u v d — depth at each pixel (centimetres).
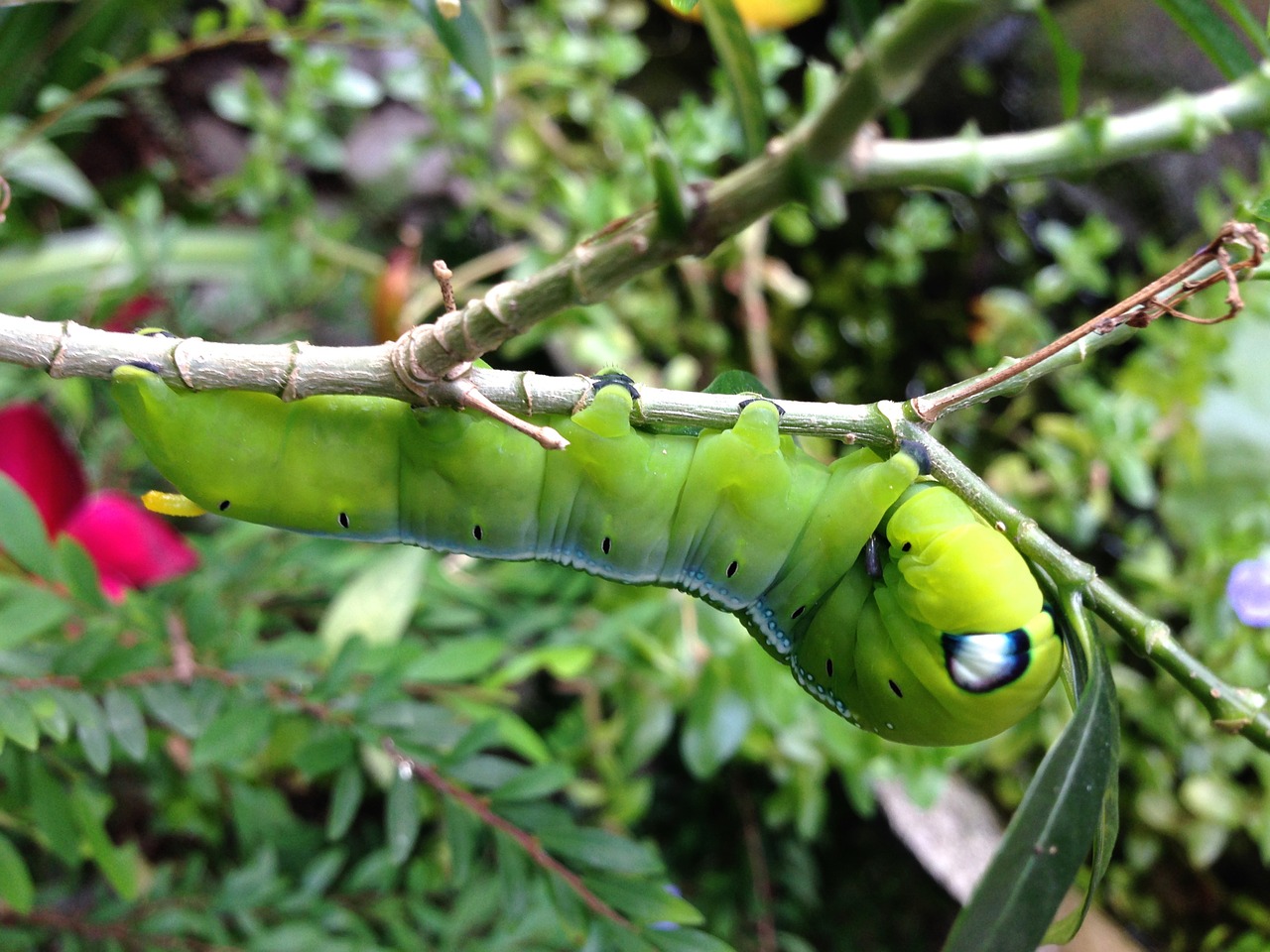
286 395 8
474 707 13
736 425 9
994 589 8
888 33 7
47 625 11
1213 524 20
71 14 21
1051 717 19
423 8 9
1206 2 9
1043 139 9
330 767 11
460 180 25
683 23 26
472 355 8
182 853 18
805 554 9
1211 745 19
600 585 16
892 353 26
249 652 12
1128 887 22
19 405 15
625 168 17
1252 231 8
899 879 23
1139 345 23
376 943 14
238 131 25
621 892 10
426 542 10
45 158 16
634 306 21
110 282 18
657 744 15
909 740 10
